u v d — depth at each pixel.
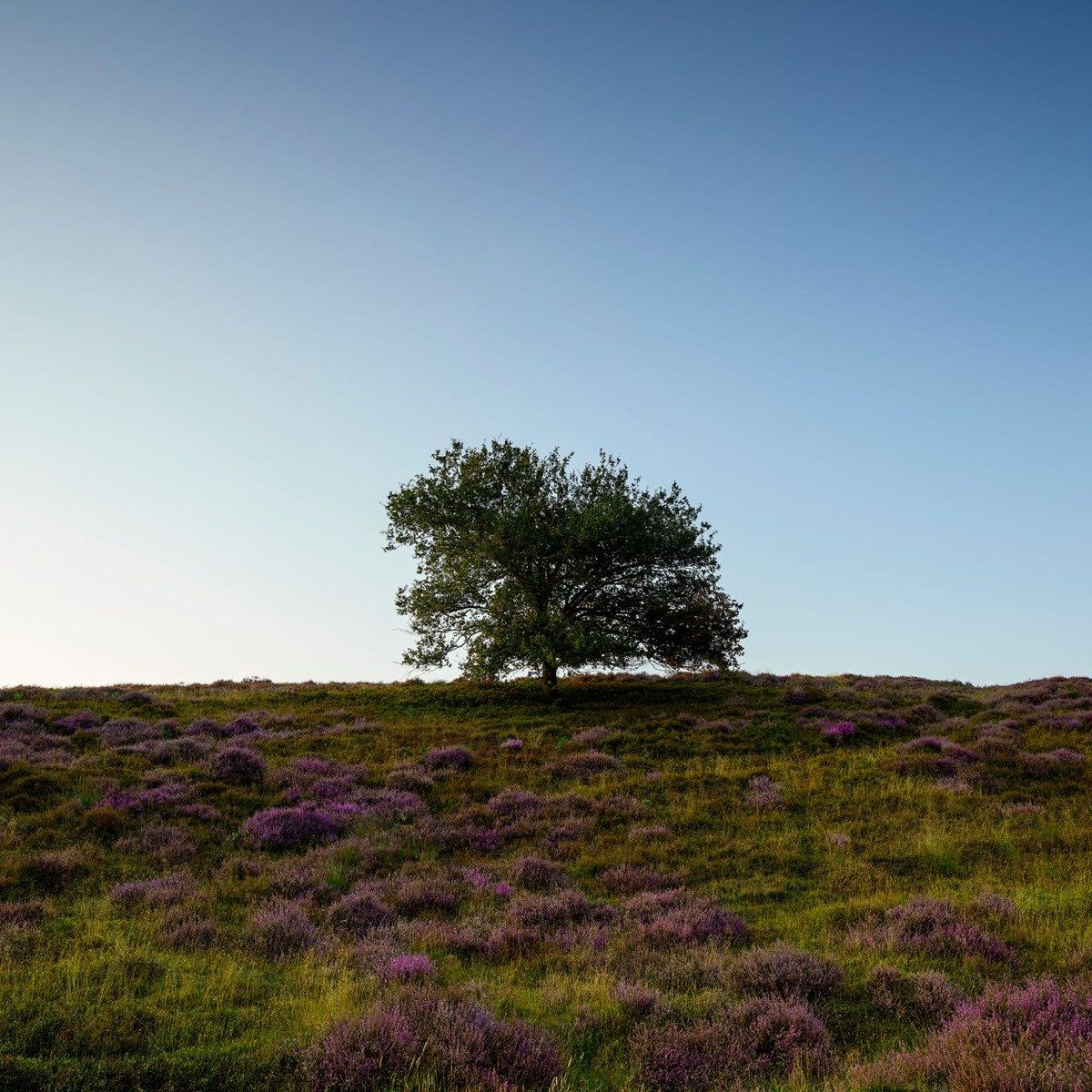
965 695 36.28
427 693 36.00
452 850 16.88
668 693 35.69
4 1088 6.14
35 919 10.91
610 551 34.75
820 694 33.31
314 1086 6.54
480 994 8.84
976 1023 7.41
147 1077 6.58
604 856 16.05
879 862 15.16
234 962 9.70
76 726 25.19
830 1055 7.56
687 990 9.40
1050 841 15.76
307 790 20.06
